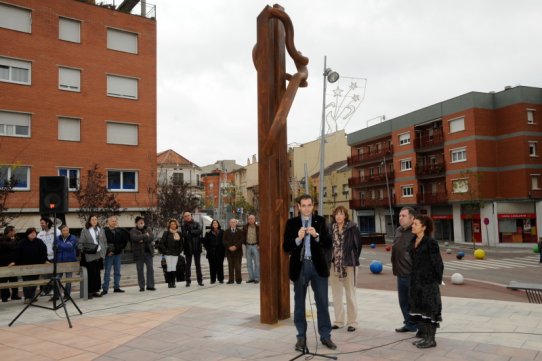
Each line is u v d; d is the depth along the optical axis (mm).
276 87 7090
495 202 37594
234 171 86875
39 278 9844
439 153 44031
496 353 4930
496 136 39375
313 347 5281
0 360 5137
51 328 6785
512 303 8797
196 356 5047
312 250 5148
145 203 27672
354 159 54844
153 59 28422
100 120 26484
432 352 5004
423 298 5230
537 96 38000
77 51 25891
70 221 24844
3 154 23625
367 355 4910
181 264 11672
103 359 5055
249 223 12219
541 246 23781
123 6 29531
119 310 8219
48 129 24906
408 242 5887
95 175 22016
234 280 13305
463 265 23016
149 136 28078
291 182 58562
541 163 37594
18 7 24188
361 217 55156
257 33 6957
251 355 5012
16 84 24078
